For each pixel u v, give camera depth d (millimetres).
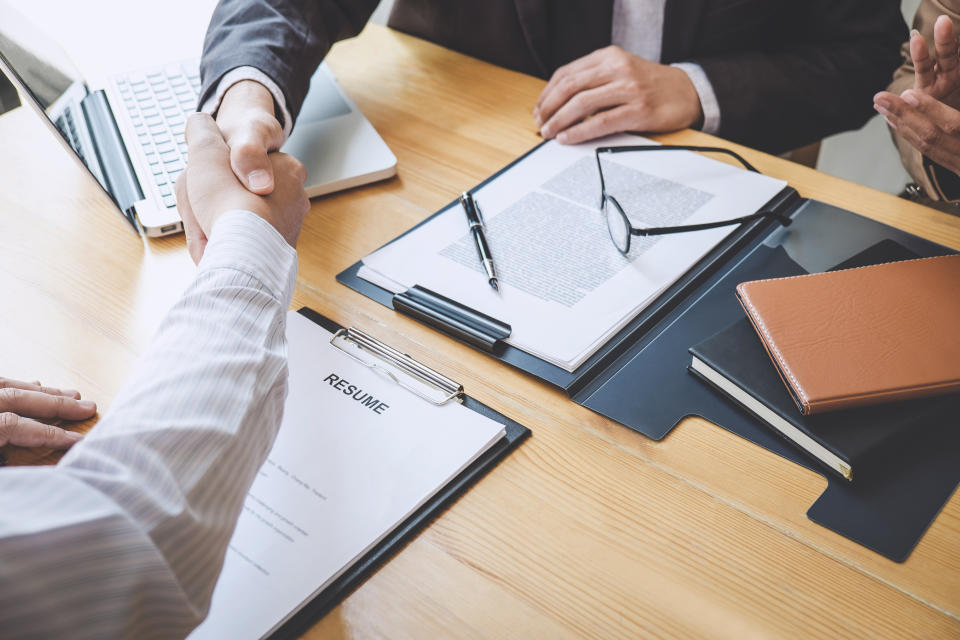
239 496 419
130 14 1126
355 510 493
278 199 651
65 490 346
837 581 460
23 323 676
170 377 422
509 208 777
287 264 560
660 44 1147
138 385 423
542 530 493
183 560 377
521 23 1128
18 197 848
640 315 649
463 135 917
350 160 847
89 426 574
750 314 596
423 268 704
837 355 547
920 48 715
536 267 696
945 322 563
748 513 500
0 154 927
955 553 469
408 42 1124
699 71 965
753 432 553
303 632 440
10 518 325
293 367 602
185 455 392
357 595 458
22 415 560
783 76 979
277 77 836
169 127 882
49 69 823
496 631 438
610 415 569
